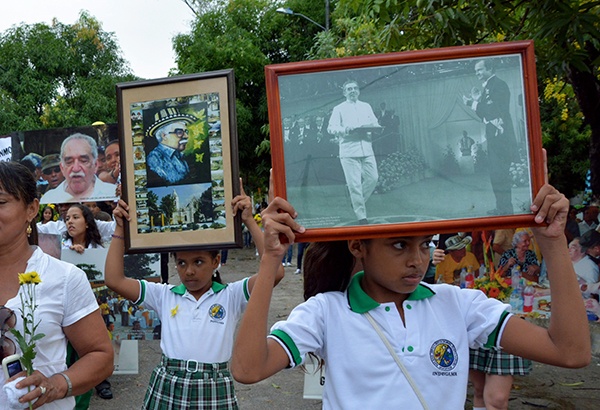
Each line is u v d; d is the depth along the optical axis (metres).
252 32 18.95
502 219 1.65
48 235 5.23
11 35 19.11
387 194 1.67
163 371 3.33
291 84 1.68
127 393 5.43
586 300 5.48
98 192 5.23
